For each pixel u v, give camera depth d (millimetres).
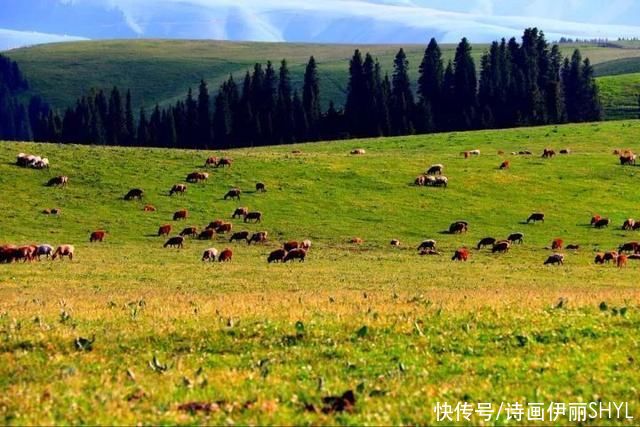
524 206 75750
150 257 54625
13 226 63562
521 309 22547
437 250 60156
